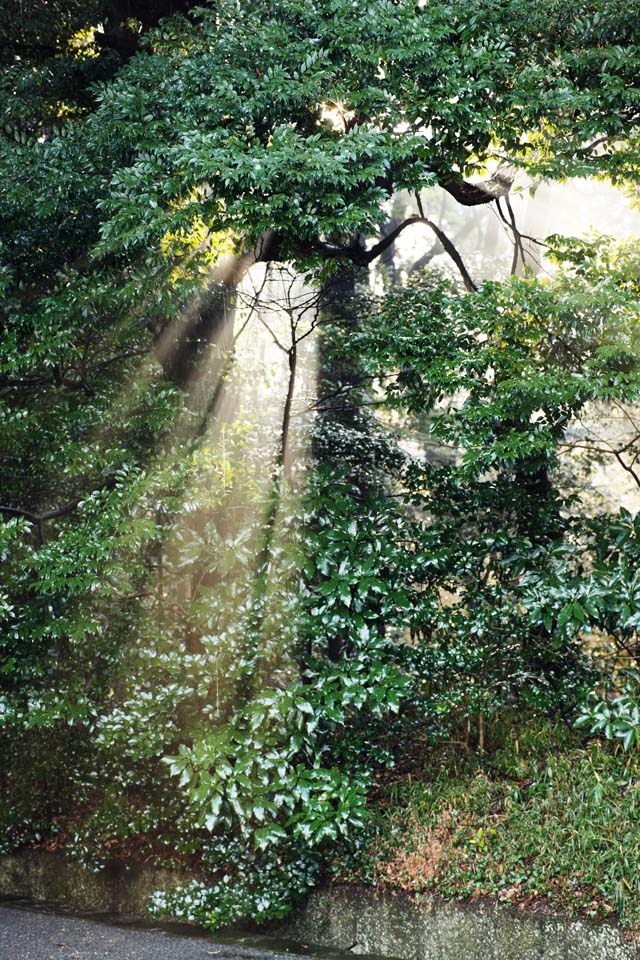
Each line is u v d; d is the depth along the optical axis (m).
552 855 5.39
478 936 5.31
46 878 6.72
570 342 6.38
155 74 6.81
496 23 6.53
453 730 6.89
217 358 8.05
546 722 6.70
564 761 6.12
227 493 6.82
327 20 6.60
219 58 6.45
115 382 7.74
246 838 5.88
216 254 7.25
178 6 8.26
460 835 5.76
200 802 5.62
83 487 7.86
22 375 7.37
